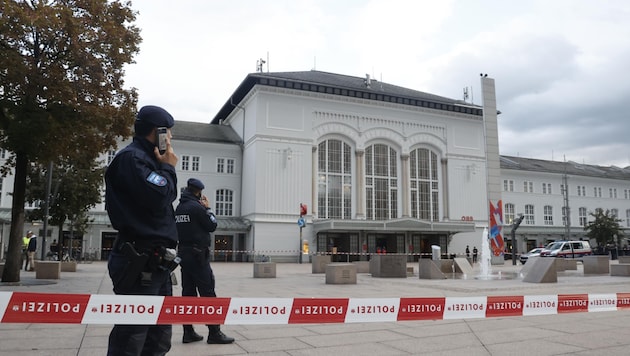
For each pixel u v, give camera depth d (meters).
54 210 25.70
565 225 64.75
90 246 42.28
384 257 20.59
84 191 26.30
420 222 46.97
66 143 15.34
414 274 23.22
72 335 6.84
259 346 6.20
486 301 5.85
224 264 39.25
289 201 45.34
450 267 23.48
